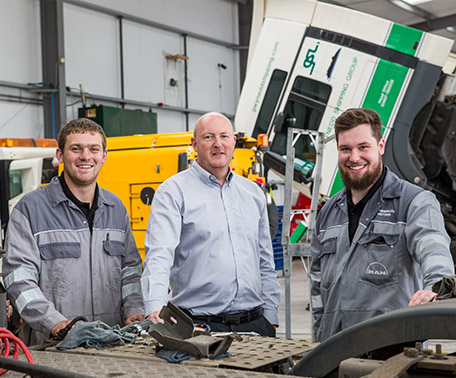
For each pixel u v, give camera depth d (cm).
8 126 1099
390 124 635
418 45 624
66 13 1183
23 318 221
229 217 262
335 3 1402
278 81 656
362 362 107
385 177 229
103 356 148
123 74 1295
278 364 136
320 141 495
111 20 1277
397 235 221
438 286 134
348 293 230
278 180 1509
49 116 1141
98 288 249
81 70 1212
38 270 241
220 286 255
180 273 261
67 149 246
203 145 261
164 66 1391
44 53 1147
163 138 623
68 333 163
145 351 150
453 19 1478
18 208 244
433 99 648
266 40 655
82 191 250
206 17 1503
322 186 646
